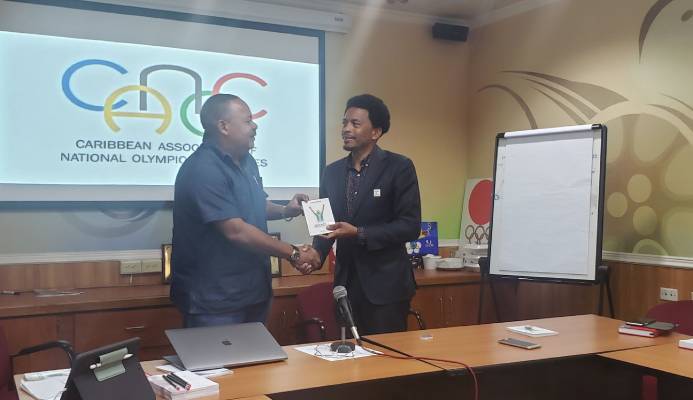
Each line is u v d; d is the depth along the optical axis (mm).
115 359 1691
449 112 5125
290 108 4434
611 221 4160
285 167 4422
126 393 1686
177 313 3586
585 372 2627
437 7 4828
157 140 4059
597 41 4227
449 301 4441
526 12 4715
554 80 4512
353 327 2484
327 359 2312
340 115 4656
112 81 3939
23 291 3703
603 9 4188
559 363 2395
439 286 4398
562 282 3934
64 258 3814
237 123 2859
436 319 4391
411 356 2355
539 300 4590
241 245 2744
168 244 4020
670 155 3811
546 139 4105
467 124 5168
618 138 4105
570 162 3988
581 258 3877
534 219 4078
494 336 2711
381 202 2947
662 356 2395
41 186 3770
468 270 4727
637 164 3996
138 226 4012
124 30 3963
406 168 2963
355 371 2154
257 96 4336
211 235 2783
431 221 5027
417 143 4984
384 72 4836
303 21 4453
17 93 3713
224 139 2865
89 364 1627
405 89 4930
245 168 3002
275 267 4293
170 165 4094
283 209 3359
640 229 3986
